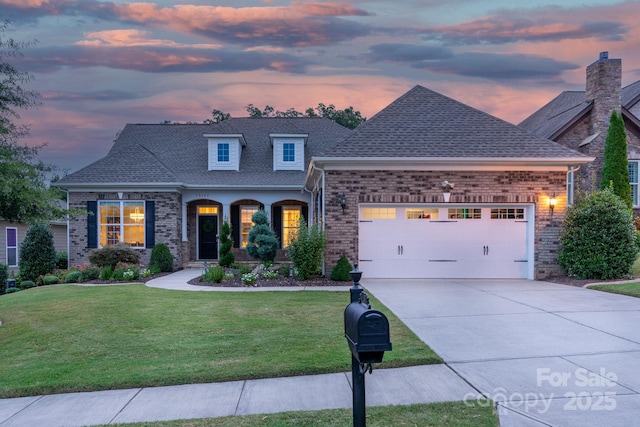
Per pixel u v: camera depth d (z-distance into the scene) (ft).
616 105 53.78
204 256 61.00
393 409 12.01
